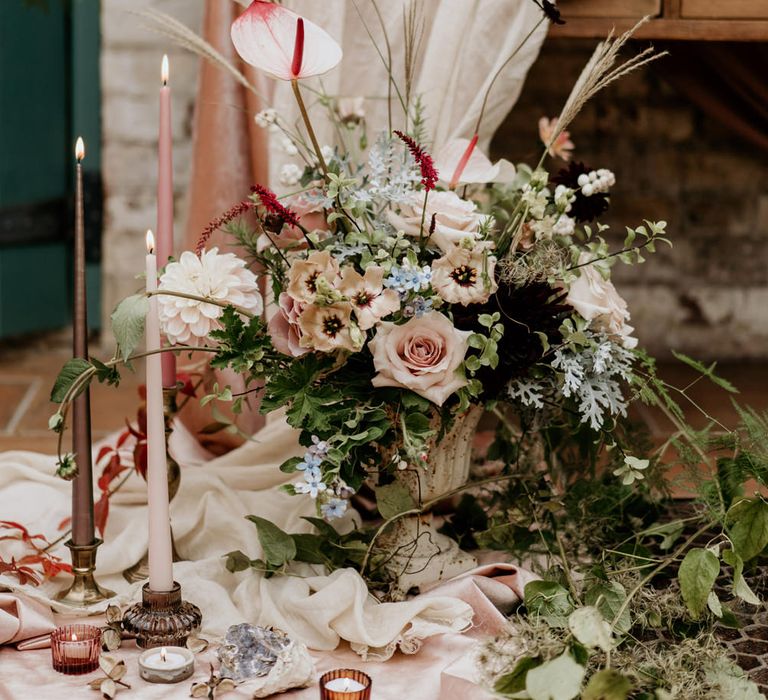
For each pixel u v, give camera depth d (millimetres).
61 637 1279
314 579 1430
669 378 3049
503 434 1712
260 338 1360
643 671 1207
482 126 1825
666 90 3230
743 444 1508
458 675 1177
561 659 1085
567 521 1600
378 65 1845
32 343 3453
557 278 1403
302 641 1350
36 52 3275
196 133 2053
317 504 1336
